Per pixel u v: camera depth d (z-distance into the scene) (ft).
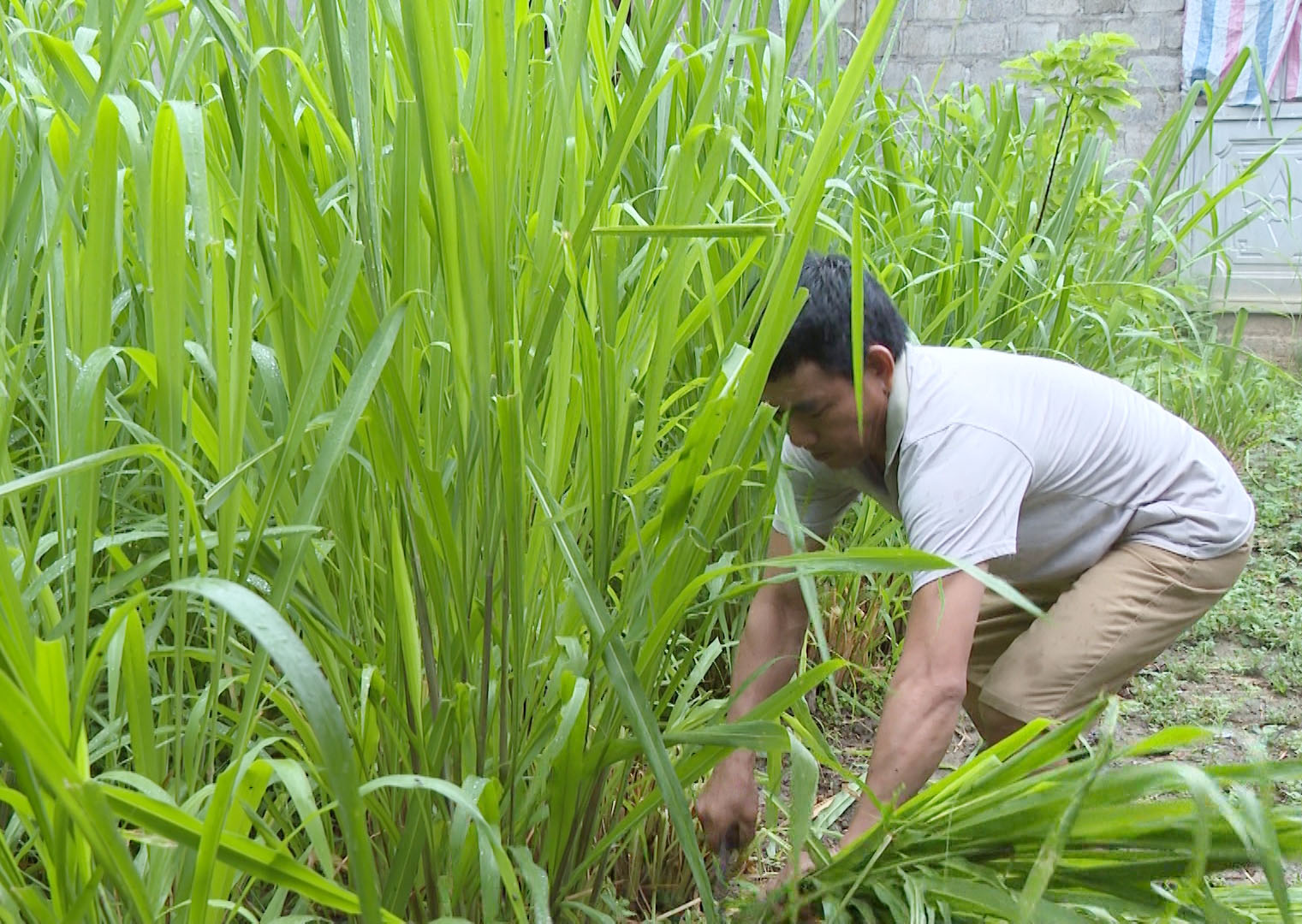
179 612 3.80
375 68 5.18
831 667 4.54
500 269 4.07
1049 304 10.96
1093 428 6.84
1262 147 23.43
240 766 3.17
